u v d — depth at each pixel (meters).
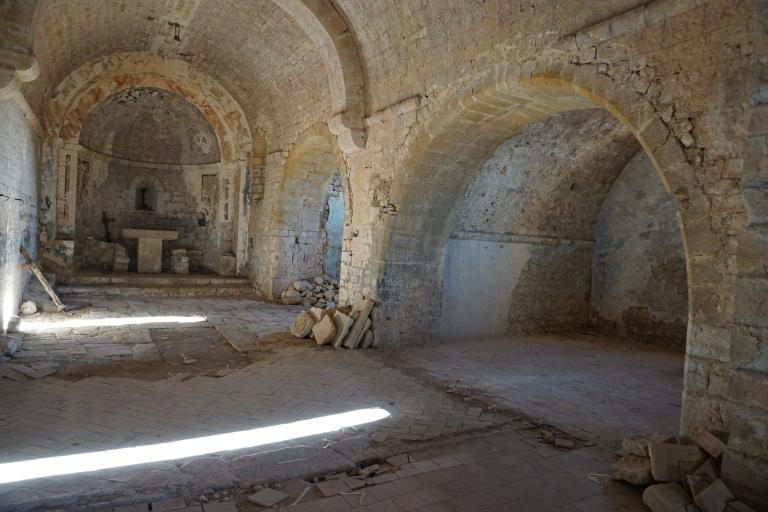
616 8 4.23
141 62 12.05
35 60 5.87
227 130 13.41
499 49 5.46
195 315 9.52
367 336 7.58
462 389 5.74
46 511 2.92
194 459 3.66
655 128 3.89
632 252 9.54
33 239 10.15
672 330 8.89
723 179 3.46
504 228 8.95
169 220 14.87
